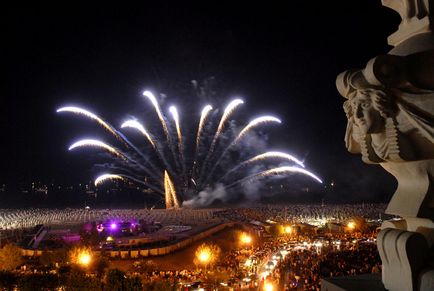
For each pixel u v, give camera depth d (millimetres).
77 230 54344
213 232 55094
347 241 44406
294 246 43625
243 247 45719
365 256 31281
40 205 122875
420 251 7723
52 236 50062
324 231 56062
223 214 70250
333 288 8992
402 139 7988
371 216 67250
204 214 70312
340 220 62812
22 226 59375
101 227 53312
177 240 45938
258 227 57000
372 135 8562
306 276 28047
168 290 22672
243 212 72312
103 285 23109
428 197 7984
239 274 31672
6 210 88250
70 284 23609
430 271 7484
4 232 54406
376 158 8625
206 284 29047
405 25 8766
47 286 25031
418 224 8336
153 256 41125
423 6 8461
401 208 8422
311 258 34625
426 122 7602
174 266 38281
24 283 25172
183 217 67188
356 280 9344
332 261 30500
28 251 41344
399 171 8555
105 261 33844
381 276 9562
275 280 28891
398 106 8016
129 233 50656
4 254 33969
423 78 7820
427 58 7820
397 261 8047
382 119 8258
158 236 47812
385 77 7859
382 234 8477
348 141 9305
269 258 38250
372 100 8234
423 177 8062
